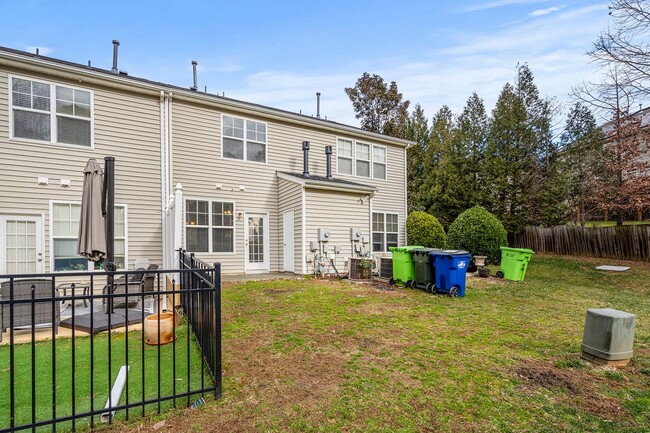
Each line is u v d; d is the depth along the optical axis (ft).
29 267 23.65
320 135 40.09
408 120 72.18
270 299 21.61
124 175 27.58
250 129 35.06
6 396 9.44
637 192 41.65
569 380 10.56
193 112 31.55
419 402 9.14
